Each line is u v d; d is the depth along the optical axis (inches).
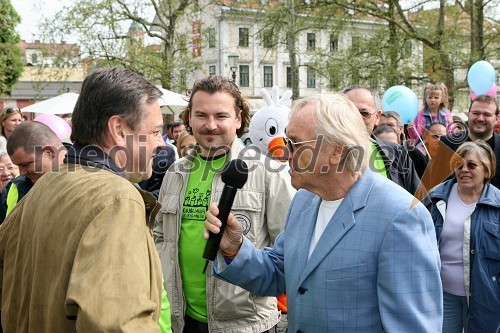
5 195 156.9
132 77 67.2
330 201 78.7
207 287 103.4
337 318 73.2
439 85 266.1
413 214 71.3
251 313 103.9
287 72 1619.1
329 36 815.1
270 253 90.7
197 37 879.7
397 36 748.0
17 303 67.5
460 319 147.9
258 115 235.1
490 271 140.0
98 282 52.2
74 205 59.0
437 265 71.9
